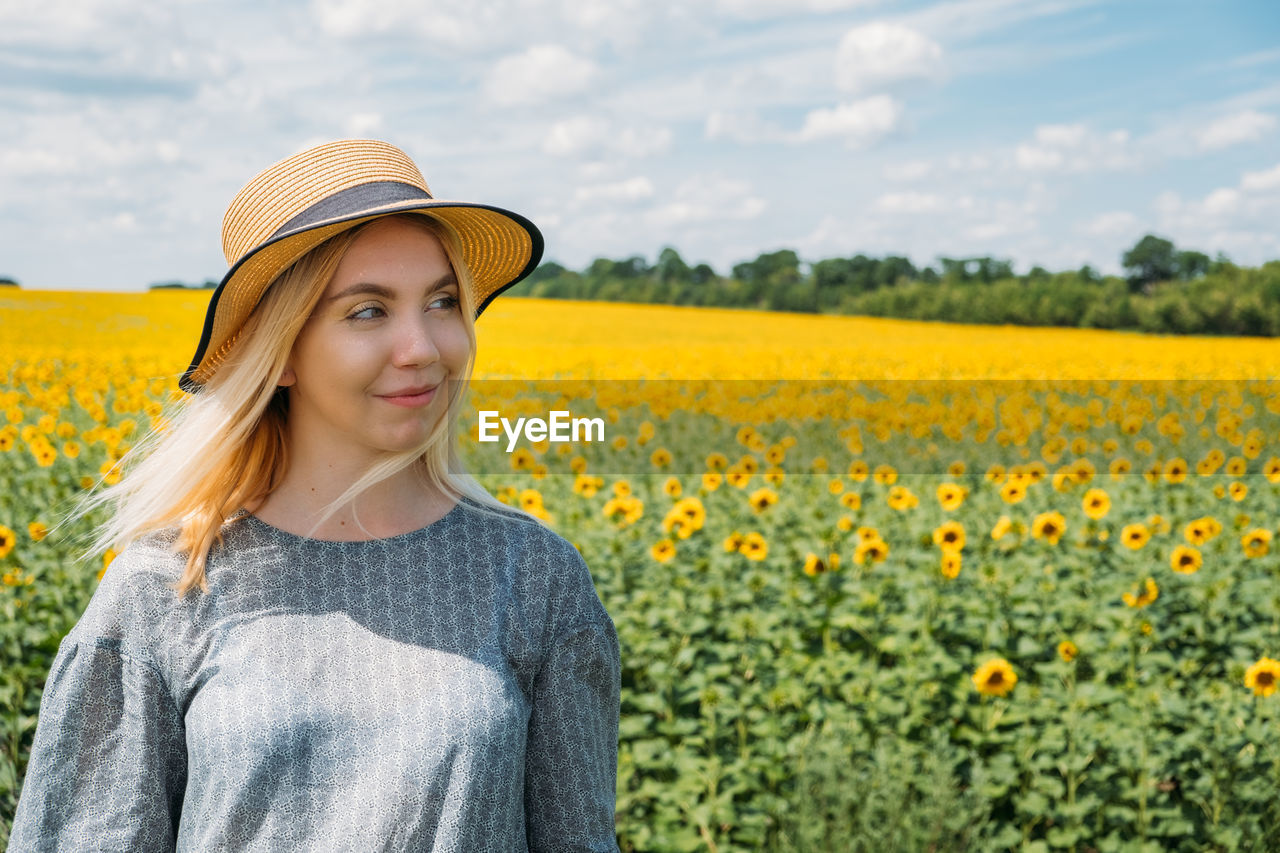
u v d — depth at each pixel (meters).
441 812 1.31
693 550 6.54
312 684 1.35
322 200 1.38
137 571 1.37
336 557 1.43
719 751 4.39
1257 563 6.46
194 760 1.32
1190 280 74.31
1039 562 6.12
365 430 1.41
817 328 39.16
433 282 1.42
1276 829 3.60
